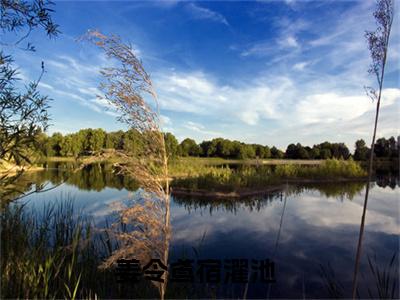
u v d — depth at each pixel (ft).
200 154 230.89
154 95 8.43
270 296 13.98
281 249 21.40
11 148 7.19
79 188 49.57
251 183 51.34
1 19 7.65
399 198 44.78
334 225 28.68
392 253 20.63
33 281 11.25
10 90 7.51
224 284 15.06
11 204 15.46
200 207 37.58
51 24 7.98
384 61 6.54
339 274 17.04
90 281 13.05
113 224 8.54
